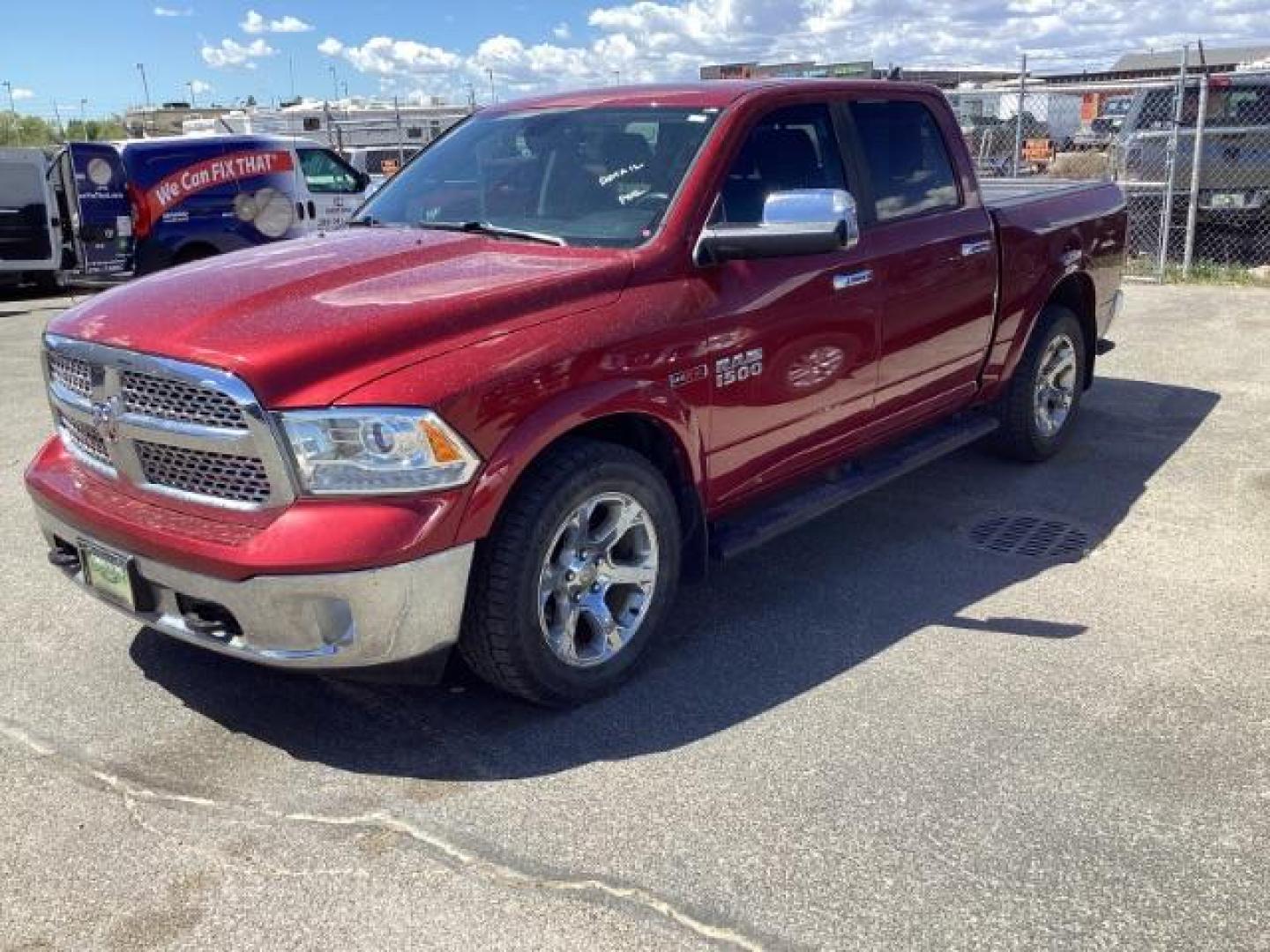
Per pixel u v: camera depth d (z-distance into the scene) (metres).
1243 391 7.77
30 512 5.70
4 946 2.61
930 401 5.21
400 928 2.65
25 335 11.92
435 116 24.36
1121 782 3.21
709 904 2.71
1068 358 6.23
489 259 3.83
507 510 3.35
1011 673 3.88
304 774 3.31
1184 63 12.00
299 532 3.05
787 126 4.38
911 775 3.25
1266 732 3.47
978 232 5.23
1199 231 13.12
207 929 2.66
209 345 3.16
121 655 4.07
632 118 4.35
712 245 3.83
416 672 3.30
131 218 14.34
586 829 3.02
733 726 3.55
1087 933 2.61
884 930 2.62
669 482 4.00
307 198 15.66
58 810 3.13
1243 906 2.70
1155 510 5.51
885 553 5.02
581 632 3.78
